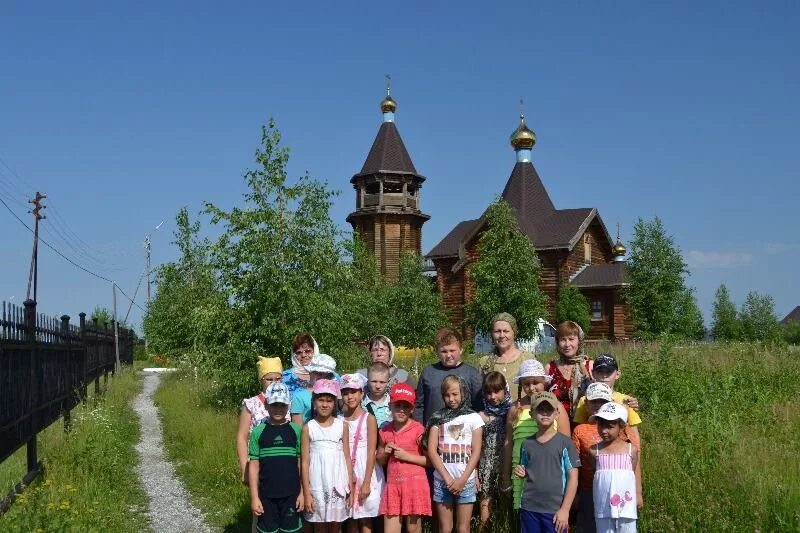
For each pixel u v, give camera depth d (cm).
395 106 5259
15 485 880
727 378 1338
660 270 4097
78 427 1248
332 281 1630
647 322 4116
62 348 1320
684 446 912
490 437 671
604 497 574
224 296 1600
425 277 3775
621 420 569
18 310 963
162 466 1202
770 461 849
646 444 943
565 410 648
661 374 1321
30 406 1003
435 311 3656
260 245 1554
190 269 2747
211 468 1090
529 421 622
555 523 579
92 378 2084
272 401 628
